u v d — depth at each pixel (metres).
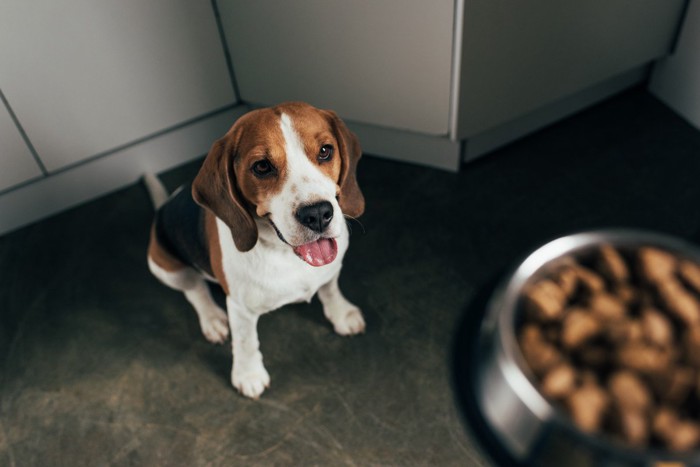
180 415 2.11
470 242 2.49
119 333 2.34
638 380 0.65
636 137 2.80
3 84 2.36
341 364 2.18
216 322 2.25
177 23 2.52
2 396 2.20
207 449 2.02
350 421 2.04
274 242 1.65
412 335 2.23
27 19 2.26
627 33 2.62
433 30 2.25
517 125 2.79
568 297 0.72
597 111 2.94
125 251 2.62
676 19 2.68
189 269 2.12
